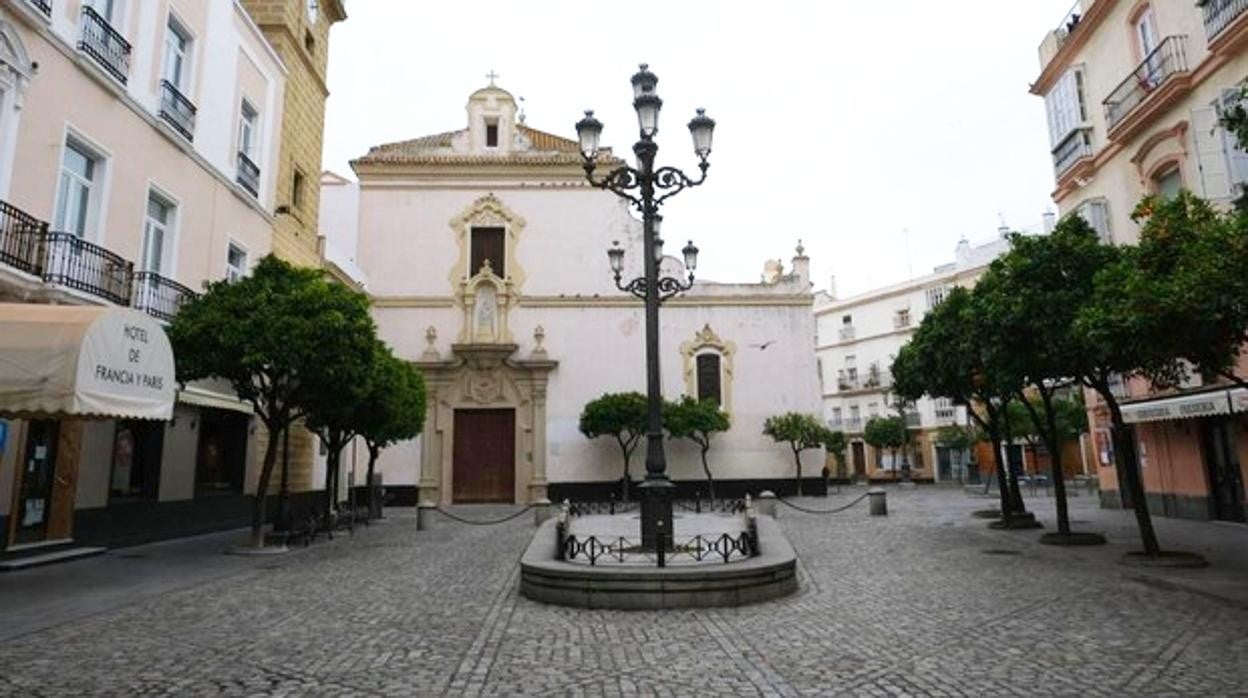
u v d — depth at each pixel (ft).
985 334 41.93
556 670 19.84
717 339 102.73
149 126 48.91
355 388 46.50
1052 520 59.31
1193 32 50.29
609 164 104.73
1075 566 36.29
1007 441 60.34
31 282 36.27
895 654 21.03
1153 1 54.90
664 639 23.07
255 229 65.05
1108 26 61.36
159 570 37.83
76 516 43.14
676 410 93.97
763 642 22.54
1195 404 50.44
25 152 38.04
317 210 81.20
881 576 34.55
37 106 38.81
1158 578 32.07
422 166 104.42
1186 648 21.08
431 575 36.55
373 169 104.06
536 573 29.76
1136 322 28.07
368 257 102.27
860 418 178.70
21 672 19.48
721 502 79.61
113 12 46.03
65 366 27.22
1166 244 29.48
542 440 98.53
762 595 28.78
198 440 55.52
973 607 27.27
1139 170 56.90
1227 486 52.90
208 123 56.49
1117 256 39.04
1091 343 33.01
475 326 100.99
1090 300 36.27
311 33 78.64
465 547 48.96
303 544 50.24
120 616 26.61
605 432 93.71
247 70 63.31
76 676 19.15
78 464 43.27
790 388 101.96
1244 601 27.25
